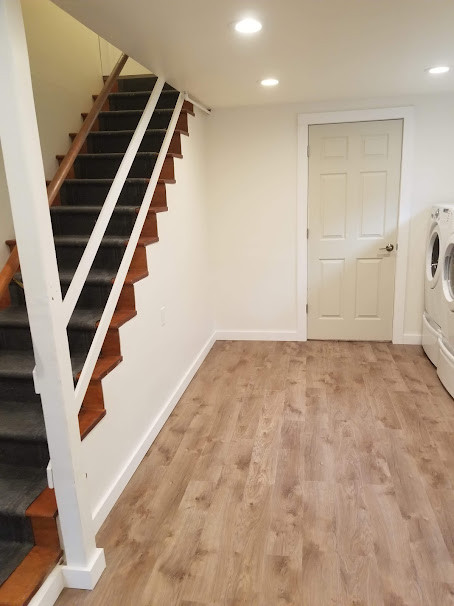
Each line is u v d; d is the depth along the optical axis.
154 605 1.69
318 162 4.04
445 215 3.36
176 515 2.15
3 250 2.72
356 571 1.80
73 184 3.19
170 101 3.74
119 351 2.29
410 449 2.60
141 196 3.05
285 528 2.04
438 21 1.98
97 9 1.80
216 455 2.62
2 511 1.77
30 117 1.42
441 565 1.81
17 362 2.25
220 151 4.15
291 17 1.91
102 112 3.68
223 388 3.50
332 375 3.65
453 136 3.79
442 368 3.39
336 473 2.41
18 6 1.34
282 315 4.45
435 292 3.59
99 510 2.08
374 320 4.32
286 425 2.91
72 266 2.77
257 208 4.22
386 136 3.89
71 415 1.67
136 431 2.55
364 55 2.47
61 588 1.77
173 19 1.91
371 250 4.15
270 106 3.99
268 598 1.70
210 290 4.41
